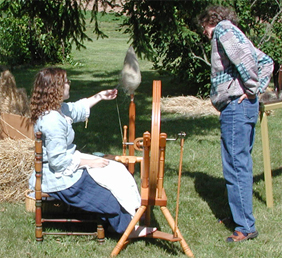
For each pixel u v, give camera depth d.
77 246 3.01
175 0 5.73
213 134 6.25
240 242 3.14
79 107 3.35
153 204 2.86
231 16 3.11
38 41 14.01
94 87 10.14
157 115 2.59
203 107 7.90
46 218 3.29
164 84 10.62
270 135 6.13
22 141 4.11
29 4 6.39
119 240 2.99
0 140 4.13
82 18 6.43
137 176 4.39
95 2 6.20
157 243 3.09
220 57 3.06
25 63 14.00
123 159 3.30
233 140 3.10
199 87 8.90
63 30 6.51
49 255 2.89
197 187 4.23
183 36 6.73
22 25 13.64
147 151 2.75
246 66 2.92
